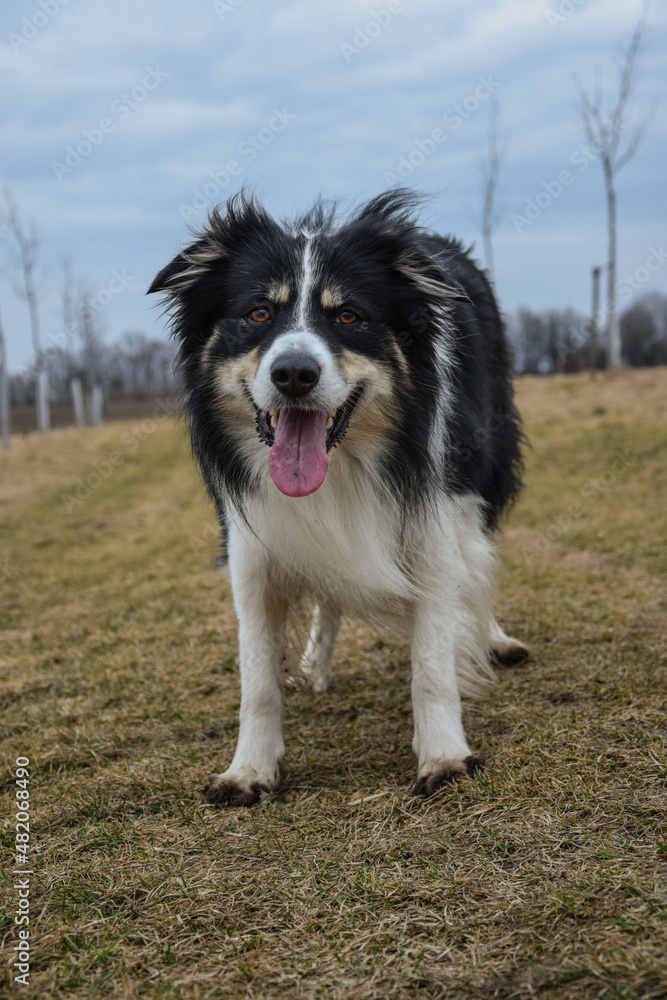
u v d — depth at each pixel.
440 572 3.05
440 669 2.97
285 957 1.96
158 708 3.85
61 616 5.89
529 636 4.37
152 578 6.88
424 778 2.79
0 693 4.27
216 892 2.25
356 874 2.28
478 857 2.29
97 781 3.09
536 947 1.87
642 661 3.72
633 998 1.66
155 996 1.85
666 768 2.60
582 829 2.35
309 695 3.90
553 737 2.99
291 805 2.80
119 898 2.29
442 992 1.78
